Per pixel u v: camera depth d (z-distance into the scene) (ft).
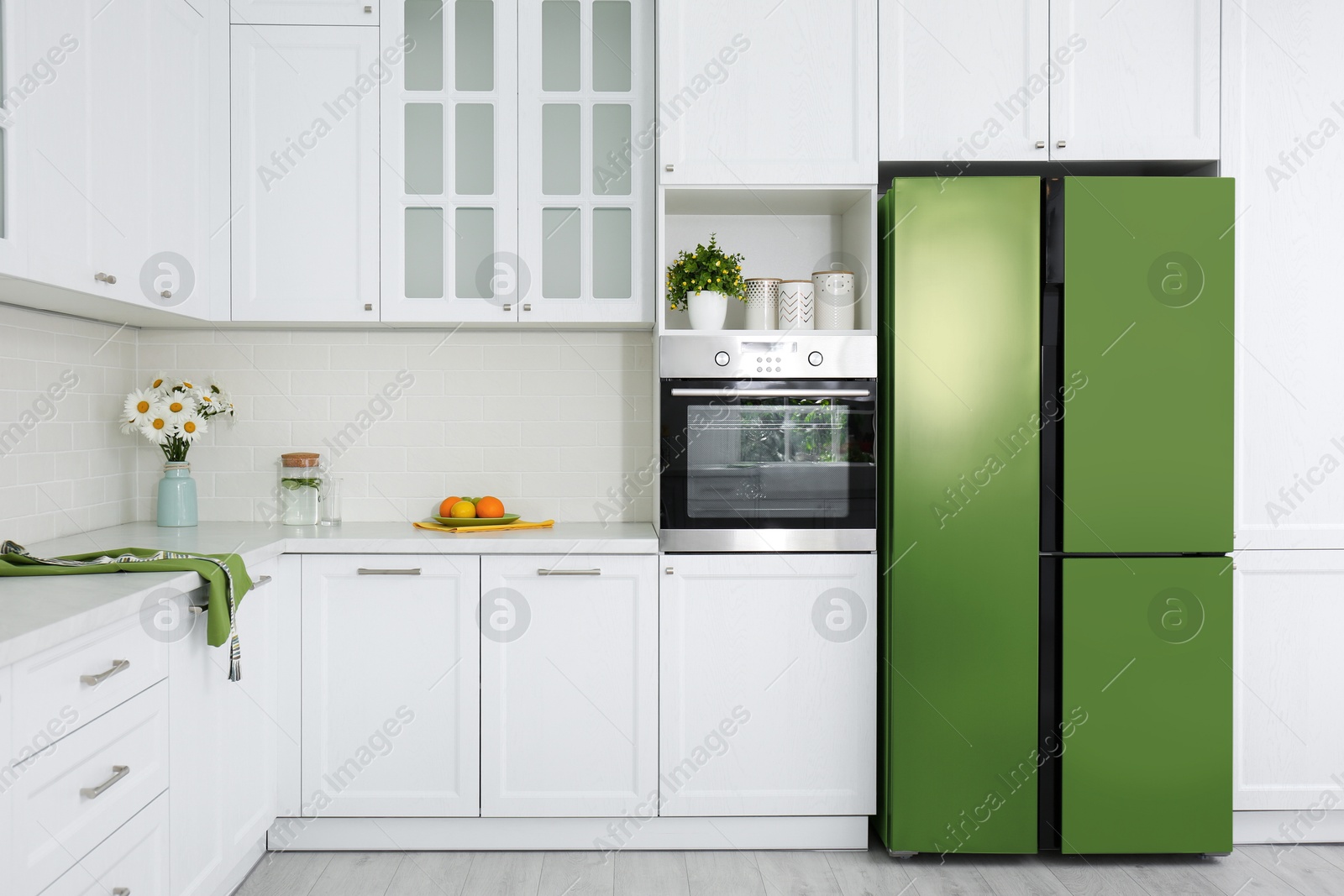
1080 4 7.98
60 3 5.99
